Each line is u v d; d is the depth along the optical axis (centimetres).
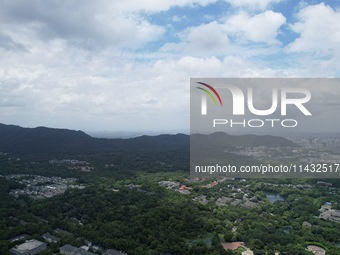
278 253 16075
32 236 16550
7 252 14588
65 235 16838
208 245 16562
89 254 14888
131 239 16212
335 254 16000
